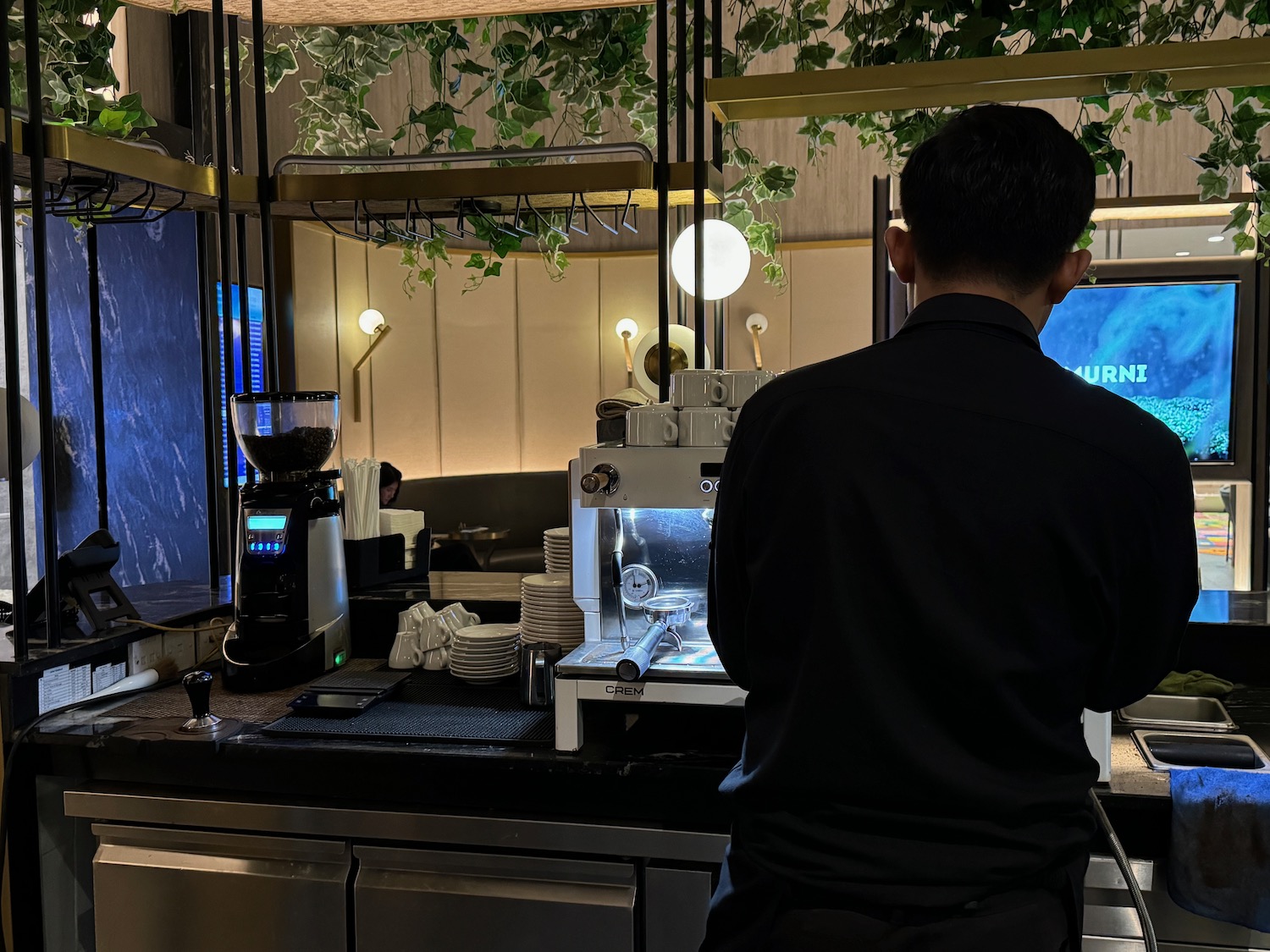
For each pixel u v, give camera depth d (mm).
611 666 1802
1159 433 991
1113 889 1683
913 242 1085
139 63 4367
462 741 1913
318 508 2320
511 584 2740
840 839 1004
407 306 6039
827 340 6246
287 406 2227
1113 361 3576
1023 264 1026
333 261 5574
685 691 1773
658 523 1928
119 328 4266
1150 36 2406
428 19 2691
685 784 1779
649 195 2340
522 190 2268
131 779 1984
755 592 1058
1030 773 997
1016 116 1035
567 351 6496
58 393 4027
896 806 993
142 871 1965
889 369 1021
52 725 2035
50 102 2490
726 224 2584
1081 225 1036
